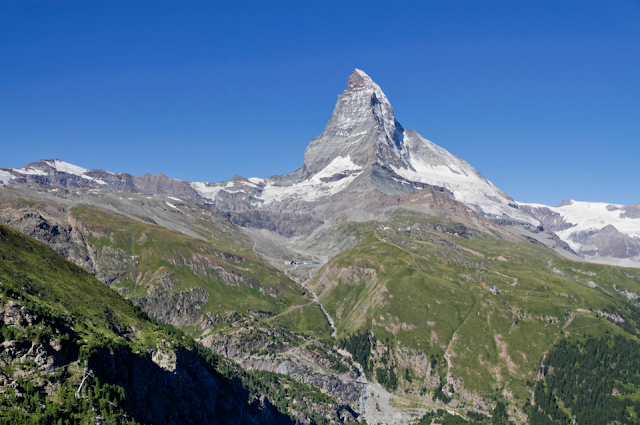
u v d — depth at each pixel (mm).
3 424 173750
